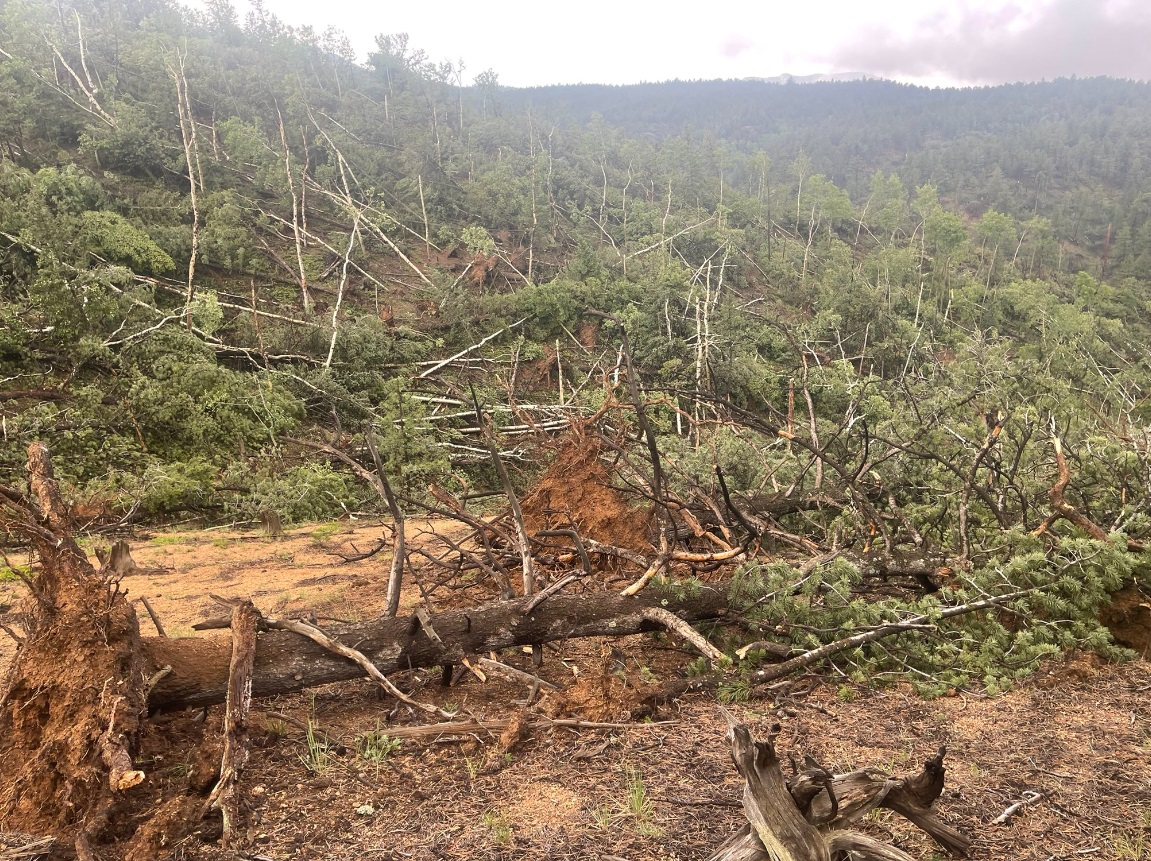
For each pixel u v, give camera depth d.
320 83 77.06
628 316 34.78
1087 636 5.12
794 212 87.81
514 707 4.34
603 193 70.81
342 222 46.28
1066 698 4.53
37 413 16.59
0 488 3.86
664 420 14.54
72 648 3.50
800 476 8.20
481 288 40.78
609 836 3.02
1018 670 4.82
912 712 4.35
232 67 67.81
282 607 5.95
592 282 37.53
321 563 8.88
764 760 2.43
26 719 3.40
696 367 29.92
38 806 3.12
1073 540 5.54
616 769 3.57
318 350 26.97
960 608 5.12
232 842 3.00
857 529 7.02
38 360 19.84
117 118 43.31
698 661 4.87
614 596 5.02
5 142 36.41
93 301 20.33
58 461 14.77
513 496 5.34
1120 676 4.86
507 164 66.06
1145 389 25.61
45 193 30.52
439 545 9.48
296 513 14.33
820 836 2.40
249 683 3.67
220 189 42.62
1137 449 7.43
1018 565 5.41
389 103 78.00
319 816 3.20
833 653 5.00
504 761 3.65
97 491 13.05
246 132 49.50
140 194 37.03
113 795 3.12
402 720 4.14
